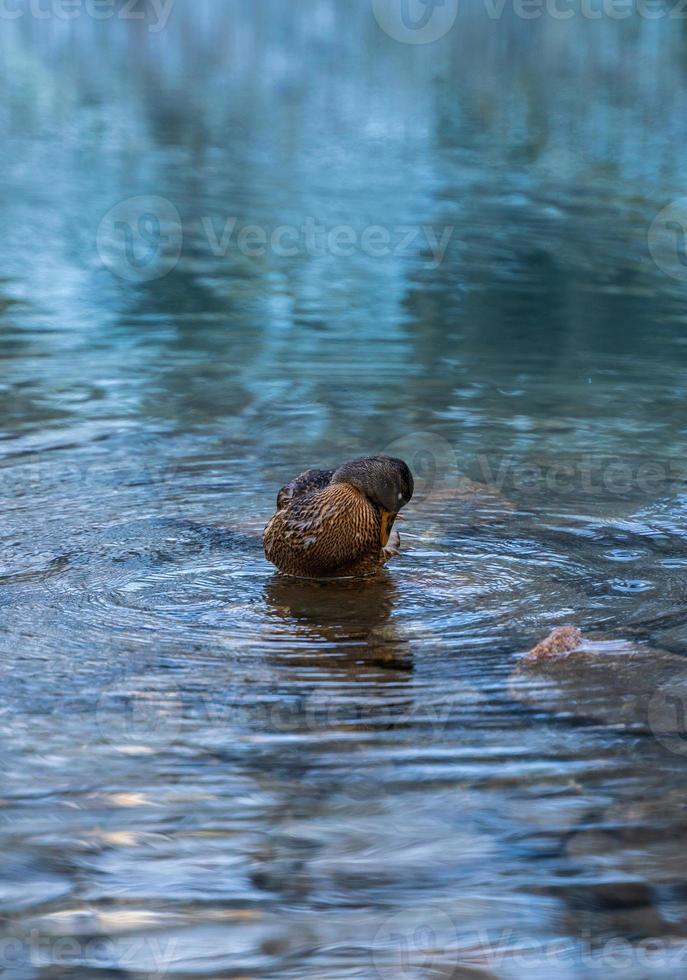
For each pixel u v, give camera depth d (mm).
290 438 30047
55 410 31781
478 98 94188
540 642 18578
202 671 17734
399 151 76875
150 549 22984
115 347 38625
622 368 36812
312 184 67688
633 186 67500
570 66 104188
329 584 21625
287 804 14398
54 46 124688
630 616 19984
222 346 38969
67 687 17109
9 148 76000
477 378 35656
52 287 46812
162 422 31078
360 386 34844
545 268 51094
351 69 108938
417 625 19625
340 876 13227
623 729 16078
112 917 12641
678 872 13266
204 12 142500
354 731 16000
